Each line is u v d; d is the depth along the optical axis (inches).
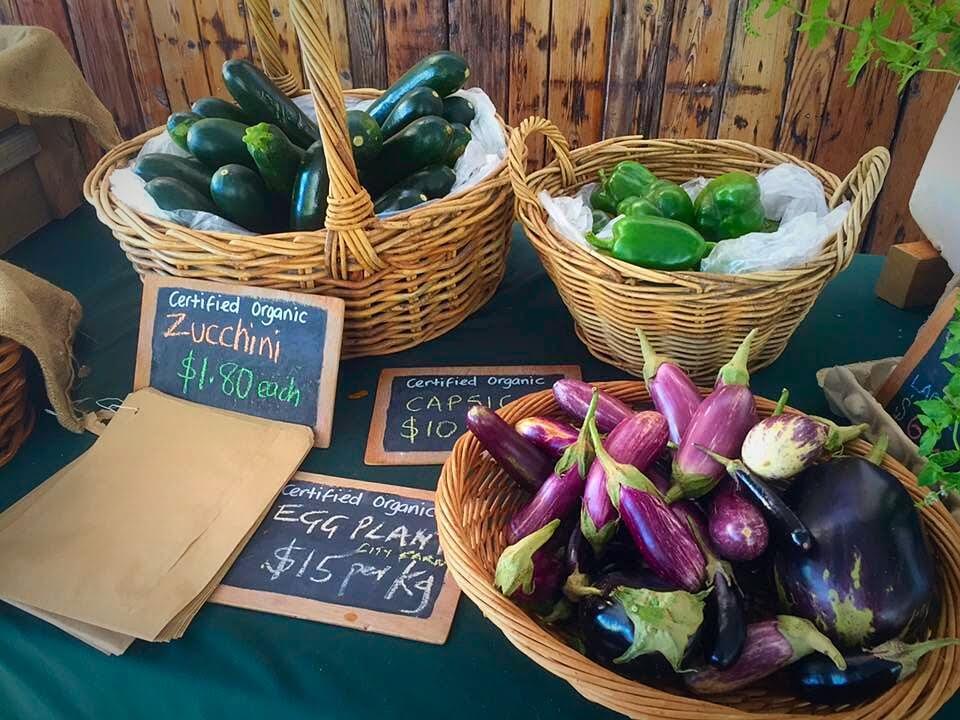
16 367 30.1
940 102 60.6
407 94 37.0
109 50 68.4
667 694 18.8
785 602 21.5
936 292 36.6
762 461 22.4
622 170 35.6
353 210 29.1
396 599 24.6
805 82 62.4
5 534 26.5
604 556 23.0
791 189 34.2
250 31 66.7
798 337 35.6
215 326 32.4
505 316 37.8
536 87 67.2
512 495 26.5
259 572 25.6
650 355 26.8
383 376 34.2
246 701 22.4
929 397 28.2
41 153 44.1
